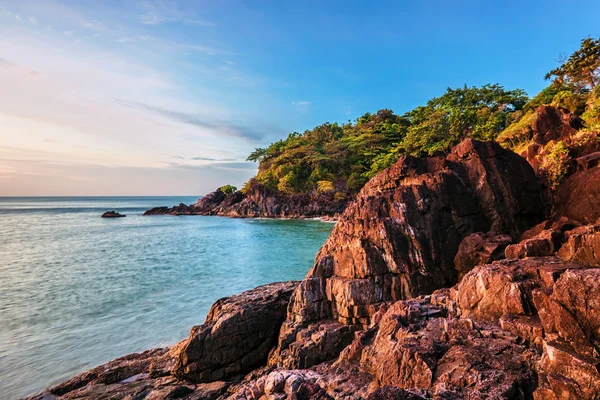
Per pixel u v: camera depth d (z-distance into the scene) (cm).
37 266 3244
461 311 916
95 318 1873
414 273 1397
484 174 1655
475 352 673
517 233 1546
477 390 571
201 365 1259
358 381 802
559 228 1234
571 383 517
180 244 4616
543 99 4159
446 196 1596
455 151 1877
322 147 9119
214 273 2881
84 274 2888
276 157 10162
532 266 880
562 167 1631
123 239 5222
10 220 9206
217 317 1395
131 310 1991
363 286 1328
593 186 1313
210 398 1075
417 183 1717
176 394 1085
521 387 578
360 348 937
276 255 3669
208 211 11394
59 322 1819
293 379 834
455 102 6353
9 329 1725
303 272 2891
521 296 784
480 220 1605
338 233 1647
